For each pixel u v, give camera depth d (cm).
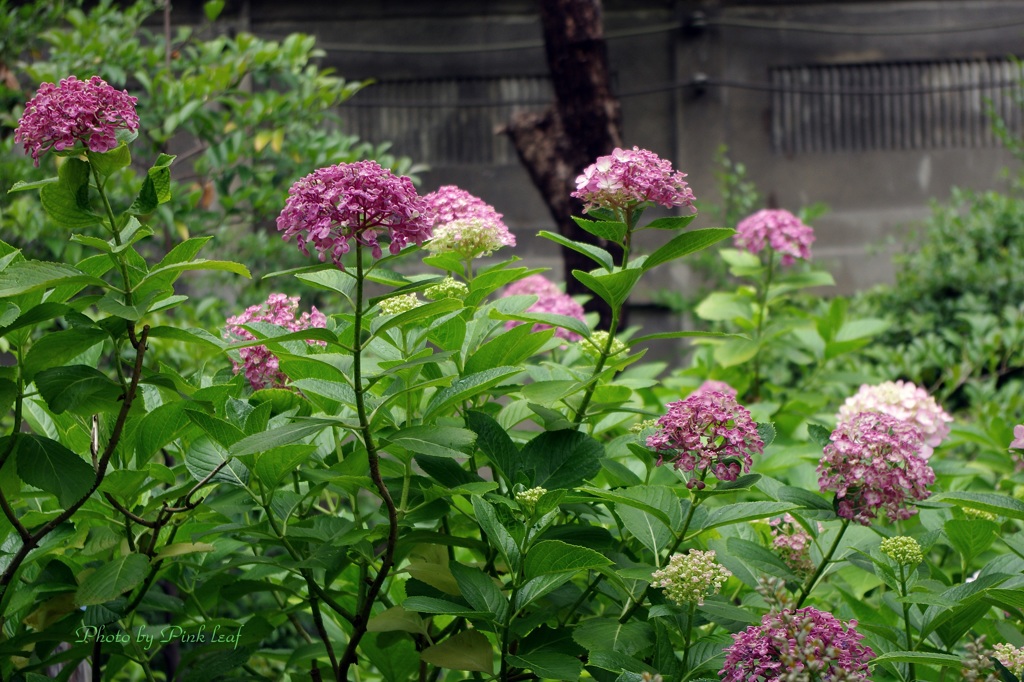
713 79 915
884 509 171
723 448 168
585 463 188
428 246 224
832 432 179
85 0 772
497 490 192
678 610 172
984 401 439
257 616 201
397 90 918
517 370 174
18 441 161
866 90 926
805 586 193
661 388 353
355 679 231
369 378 168
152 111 446
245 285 528
